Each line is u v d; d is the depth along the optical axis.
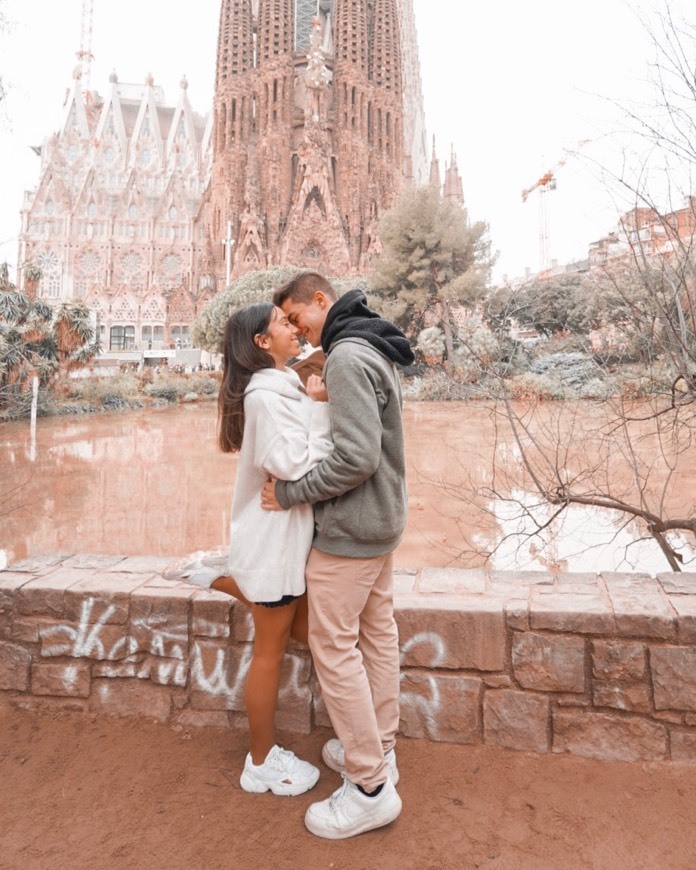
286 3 83.81
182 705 2.38
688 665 2.04
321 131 81.06
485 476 11.47
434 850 1.71
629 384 4.70
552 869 1.64
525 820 1.83
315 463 1.72
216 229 84.25
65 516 10.48
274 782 1.95
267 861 1.68
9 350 11.67
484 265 38.47
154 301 90.56
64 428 23.03
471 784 2.00
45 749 2.22
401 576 2.61
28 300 25.19
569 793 1.94
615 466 9.68
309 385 1.88
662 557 7.27
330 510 1.76
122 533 9.46
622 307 4.26
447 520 9.53
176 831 1.80
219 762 2.14
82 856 1.70
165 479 13.62
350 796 1.77
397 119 89.06
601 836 1.75
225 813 1.88
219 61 84.25
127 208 101.94
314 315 1.94
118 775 2.07
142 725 2.37
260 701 1.93
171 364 71.00
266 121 83.50
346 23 84.75
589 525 8.43
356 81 83.94
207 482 13.30
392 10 88.56
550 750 2.14
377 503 1.75
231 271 80.69
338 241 79.25
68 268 99.56
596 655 2.10
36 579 2.57
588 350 5.03
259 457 1.73
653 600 2.22
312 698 2.33
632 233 3.77
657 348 4.24
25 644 2.48
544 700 2.14
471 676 2.20
